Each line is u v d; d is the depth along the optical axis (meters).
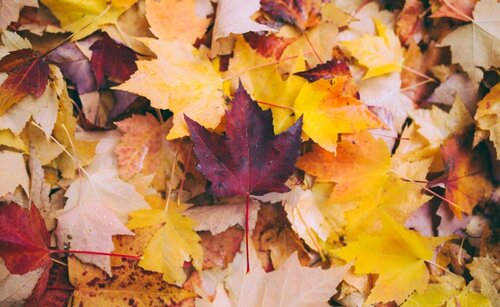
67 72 0.68
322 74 0.69
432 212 0.73
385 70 0.73
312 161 0.71
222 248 0.70
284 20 0.71
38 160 0.67
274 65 0.69
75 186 0.68
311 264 0.72
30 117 0.67
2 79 0.65
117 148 0.69
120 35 0.69
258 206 0.70
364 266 0.69
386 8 0.75
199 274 0.69
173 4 0.68
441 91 0.74
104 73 0.69
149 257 0.67
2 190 0.65
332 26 0.72
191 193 0.70
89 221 0.67
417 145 0.73
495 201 0.73
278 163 0.66
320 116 0.68
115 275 0.67
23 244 0.65
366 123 0.69
